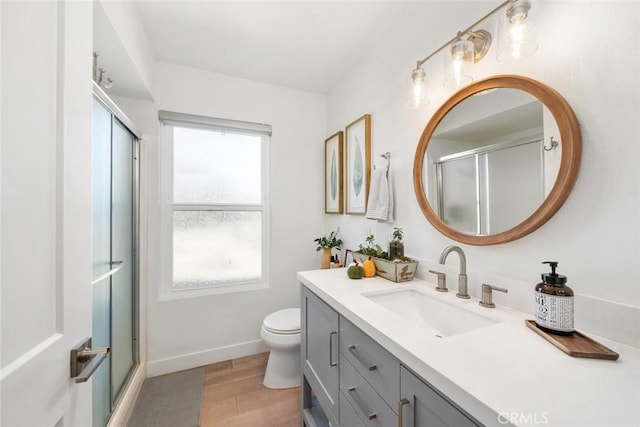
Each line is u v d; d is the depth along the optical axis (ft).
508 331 2.46
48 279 1.69
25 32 1.52
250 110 7.29
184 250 6.81
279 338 5.58
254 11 4.83
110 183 4.51
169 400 5.36
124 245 5.32
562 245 2.64
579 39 2.52
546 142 2.72
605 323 2.29
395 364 2.33
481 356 2.02
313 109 8.04
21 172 1.49
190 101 6.65
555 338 2.21
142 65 5.24
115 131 4.75
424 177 4.30
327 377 3.79
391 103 5.20
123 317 5.26
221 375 6.26
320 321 4.04
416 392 2.08
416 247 4.58
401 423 2.23
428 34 4.32
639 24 2.15
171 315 6.47
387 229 5.31
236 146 7.39
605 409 1.44
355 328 3.04
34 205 1.58
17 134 1.46
